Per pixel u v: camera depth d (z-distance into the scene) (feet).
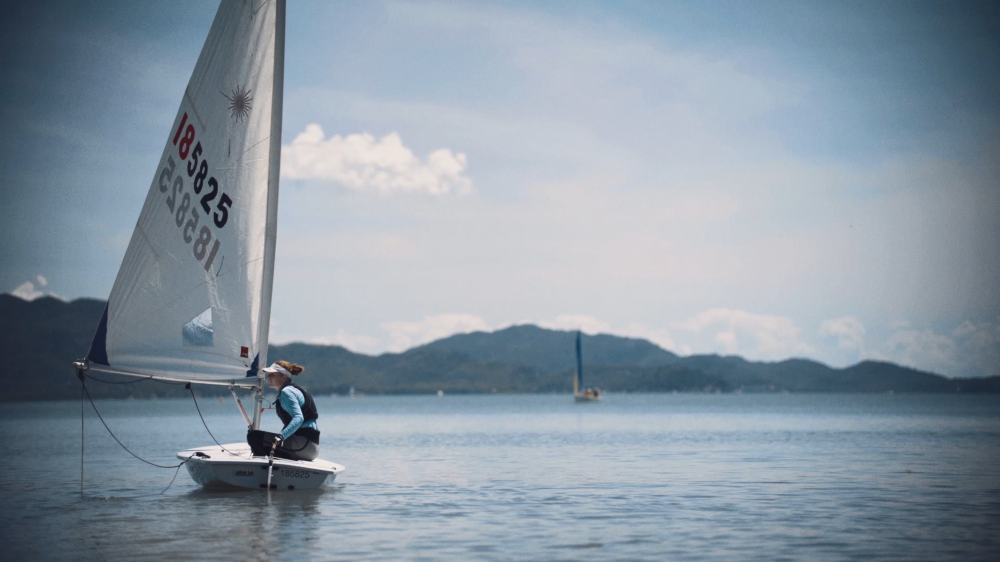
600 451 113.29
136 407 609.83
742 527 46.57
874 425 209.87
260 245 55.06
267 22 55.52
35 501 56.75
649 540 42.50
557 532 44.91
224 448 61.21
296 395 56.54
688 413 367.66
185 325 53.88
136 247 53.31
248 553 38.78
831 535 43.88
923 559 37.70
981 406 471.62
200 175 54.49
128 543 41.01
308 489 59.67
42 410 515.09
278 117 55.67
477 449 120.47
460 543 41.55
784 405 574.56
